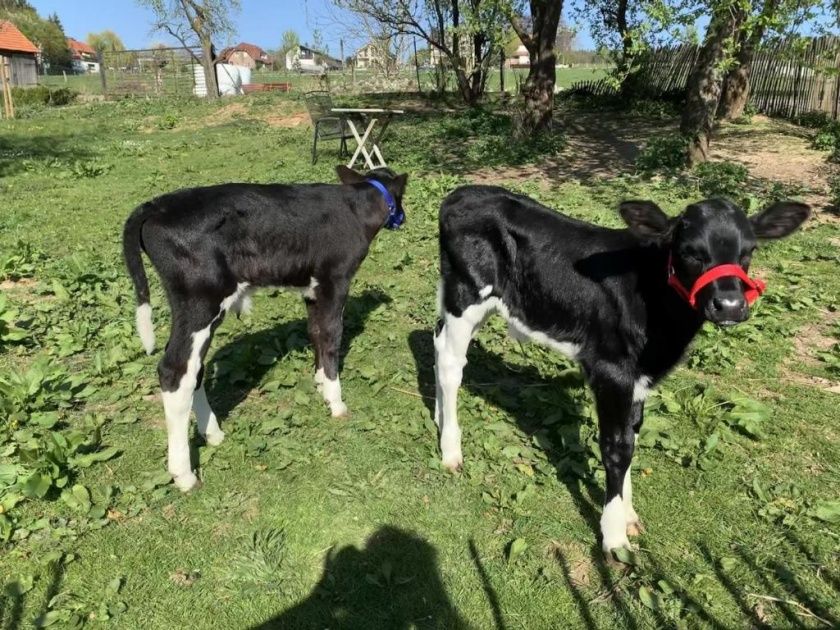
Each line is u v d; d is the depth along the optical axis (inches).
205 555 133.0
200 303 145.5
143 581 126.3
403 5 877.8
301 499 148.9
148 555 132.1
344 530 140.3
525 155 551.8
